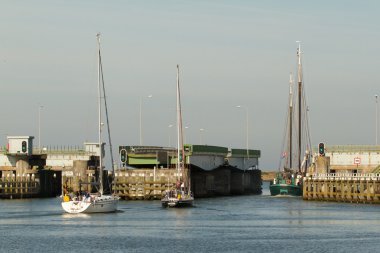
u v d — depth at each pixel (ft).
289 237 597.11
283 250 542.57
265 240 583.58
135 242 575.79
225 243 571.28
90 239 589.32
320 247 551.59
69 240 585.22
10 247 558.15
